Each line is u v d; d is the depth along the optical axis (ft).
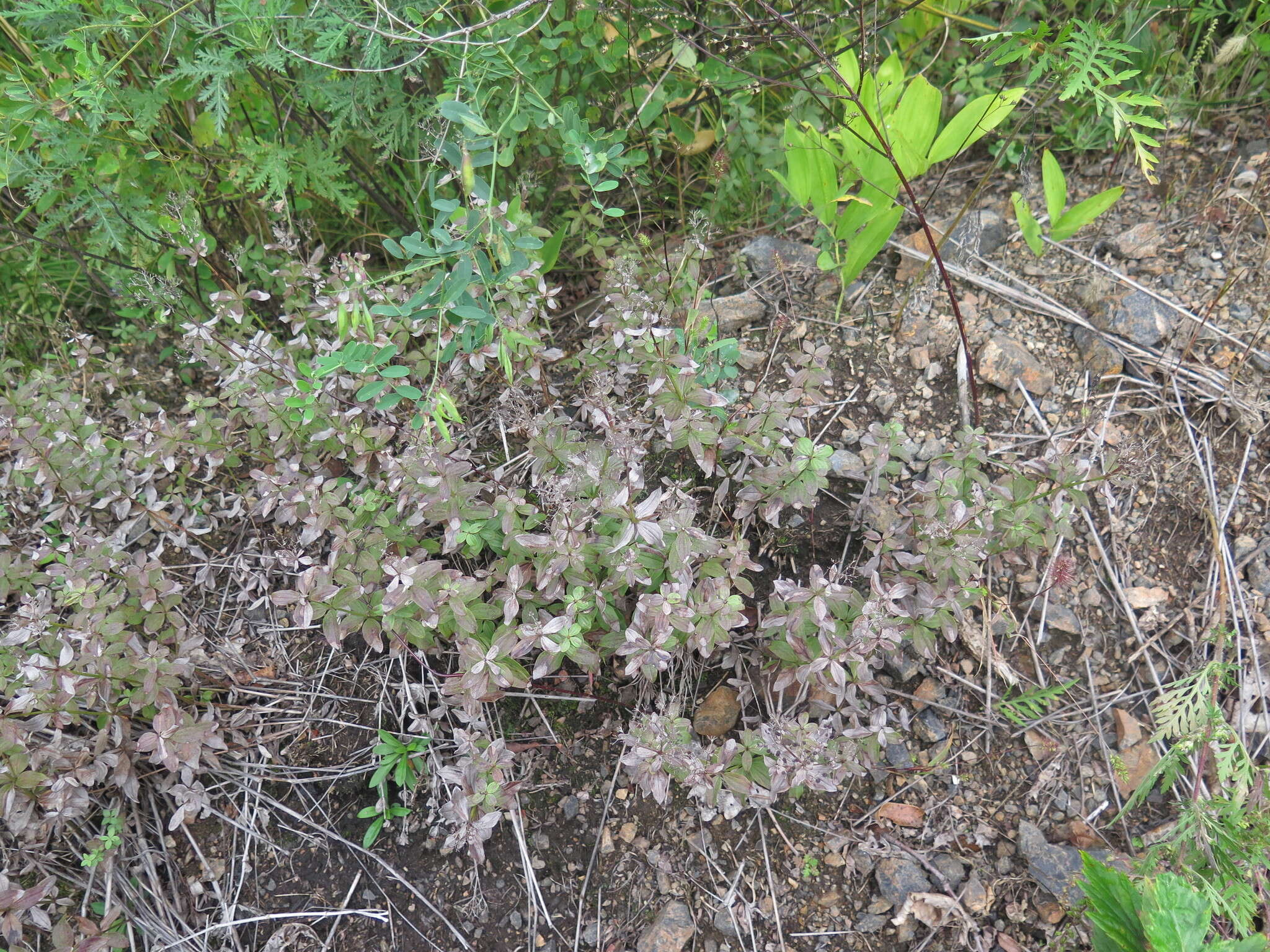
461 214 6.38
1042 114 10.04
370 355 6.86
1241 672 7.26
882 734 6.60
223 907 7.09
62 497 7.98
